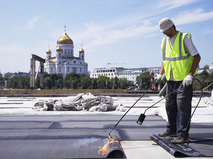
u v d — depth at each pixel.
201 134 4.82
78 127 5.54
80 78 136.75
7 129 5.29
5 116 7.38
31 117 7.16
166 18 3.96
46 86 131.88
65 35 179.12
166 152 3.55
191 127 5.62
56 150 3.67
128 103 13.11
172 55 4.02
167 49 4.13
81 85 121.69
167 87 4.24
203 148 3.76
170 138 4.12
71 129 5.29
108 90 26.92
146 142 4.14
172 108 4.18
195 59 3.83
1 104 12.19
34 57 30.41
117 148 3.34
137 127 5.56
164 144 3.73
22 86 136.00
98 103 8.99
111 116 7.42
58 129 5.29
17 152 3.59
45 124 5.93
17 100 16.36
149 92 25.55
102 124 5.95
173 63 4.00
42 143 4.09
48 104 8.88
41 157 3.36
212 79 62.41
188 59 3.96
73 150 3.67
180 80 3.97
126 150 3.65
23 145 3.97
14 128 5.40
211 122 6.33
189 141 3.95
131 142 4.14
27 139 4.37
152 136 4.24
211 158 3.29
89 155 3.42
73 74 149.75
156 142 4.04
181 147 3.58
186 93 3.81
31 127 5.52
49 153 3.53
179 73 3.96
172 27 3.97
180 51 3.93
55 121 6.39
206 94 20.77
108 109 8.87
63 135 4.68
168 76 4.11
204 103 11.91
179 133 3.87
